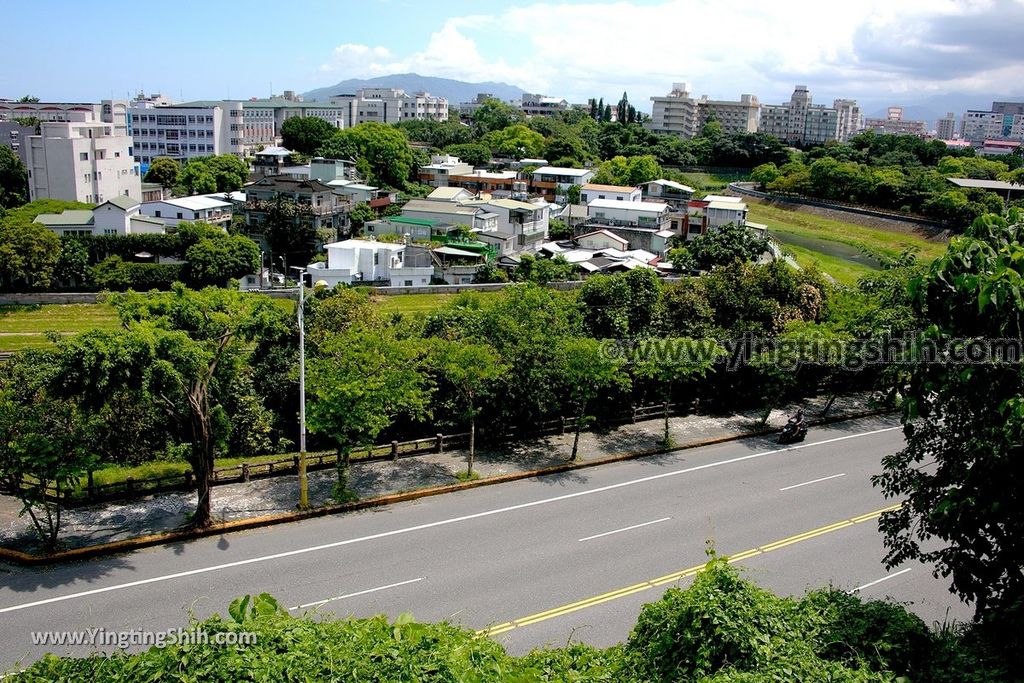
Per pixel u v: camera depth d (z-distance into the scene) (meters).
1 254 59.31
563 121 195.38
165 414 29.59
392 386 27.91
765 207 122.88
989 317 12.17
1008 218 13.96
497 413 34.03
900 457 14.55
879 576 24.23
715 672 12.05
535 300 33.28
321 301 42.09
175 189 106.75
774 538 26.62
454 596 21.70
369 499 27.66
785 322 41.19
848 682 11.03
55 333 23.58
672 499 29.58
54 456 22.00
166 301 26.11
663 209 97.38
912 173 117.62
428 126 171.12
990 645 12.24
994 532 12.47
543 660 13.98
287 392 34.53
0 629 19.12
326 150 117.06
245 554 23.73
